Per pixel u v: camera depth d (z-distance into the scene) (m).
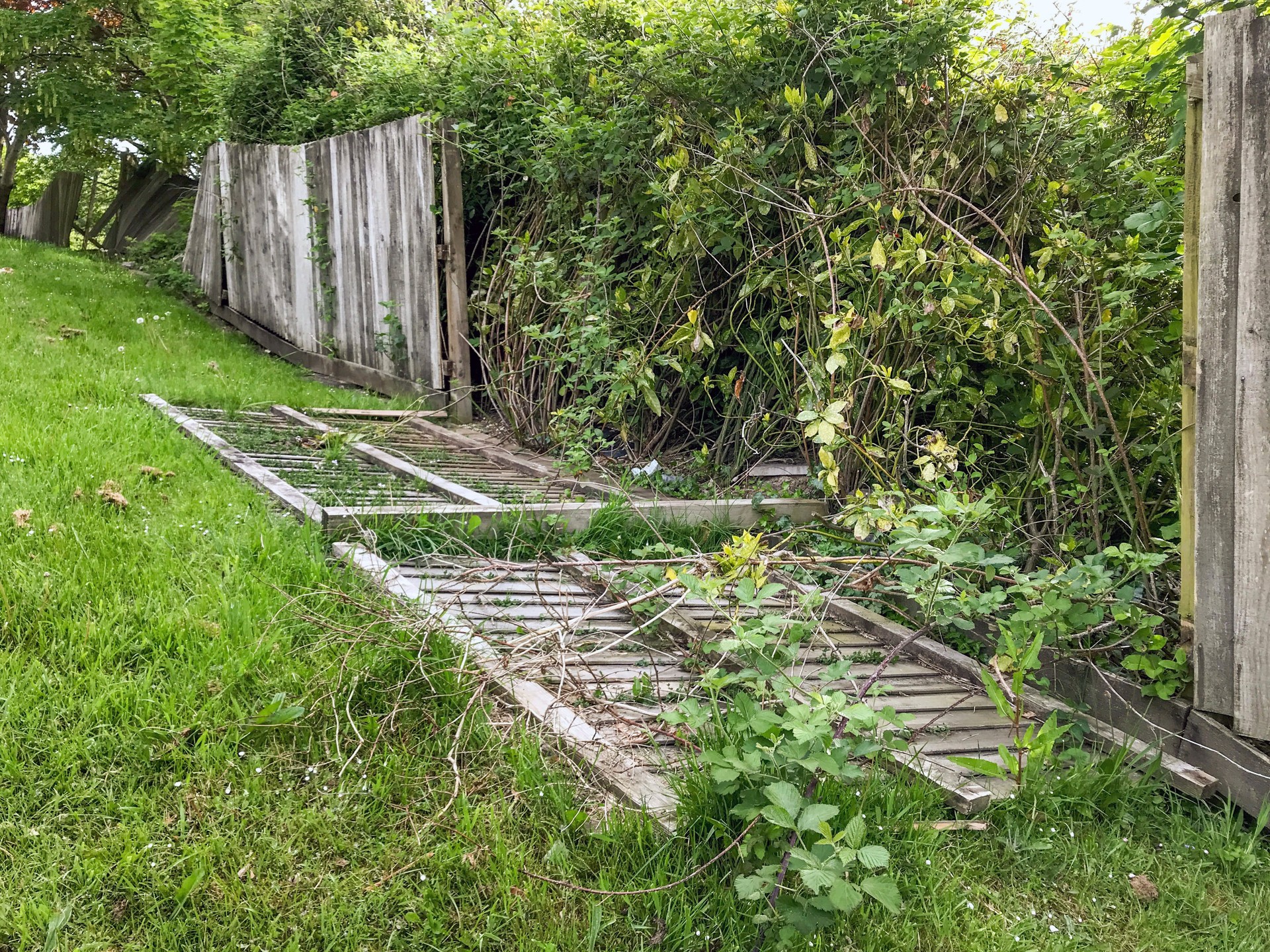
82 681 2.49
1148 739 3.16
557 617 3.42
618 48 6.50
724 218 5.56
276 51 10.44
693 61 5.88
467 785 2.40
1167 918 2.34
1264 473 2.74
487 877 2.09
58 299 8.84
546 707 2.77
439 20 9.30
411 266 7.95
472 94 7.82
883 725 3.02
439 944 1.94
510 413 7.17
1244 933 2.33
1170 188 4.04
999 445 4.64
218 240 11.07
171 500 3.95
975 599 3.26
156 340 8.25
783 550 4.50
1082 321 3.90
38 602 2.80
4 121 16.39
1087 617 3.14
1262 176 2.67
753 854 2.17
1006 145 4.88
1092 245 3.94
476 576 3.95
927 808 2.55
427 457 6.10
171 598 3.00
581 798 2.42
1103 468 3.76
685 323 5.96
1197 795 2.86
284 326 9.98
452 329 7.73
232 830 2.15
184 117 13.79
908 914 2.16
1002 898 2.32
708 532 4.84
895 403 4.74
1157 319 3.98
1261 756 2.84
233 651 2.75
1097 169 4.54
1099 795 2.75
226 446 5.05
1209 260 2.80
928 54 4.87
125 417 5.01
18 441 4.19
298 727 2.50
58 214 16.17
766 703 2.78
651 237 6.42
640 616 3.74
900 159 5.13
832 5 5.30
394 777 2.38
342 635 2.94
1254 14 2.66
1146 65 4.66
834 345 3.72
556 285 6.67
